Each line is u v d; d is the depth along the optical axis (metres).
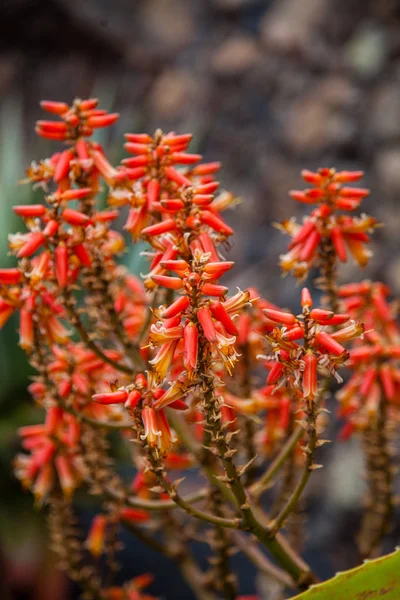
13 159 3.35
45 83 4.83
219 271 0.93
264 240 3.93
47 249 1.05
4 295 1.06
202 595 1.21
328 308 1.11
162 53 4.68
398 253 3.48
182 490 2.81
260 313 1.12
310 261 1.10
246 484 1.15
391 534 2.74
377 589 0.96
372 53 4.12
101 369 1.12
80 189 1.05
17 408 2.80
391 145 3.85
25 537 2.67
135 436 1.14
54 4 4.68
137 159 1.04
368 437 1.18
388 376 1.14
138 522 1.20
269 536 1.01
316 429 0.97
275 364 0.95
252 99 4.34
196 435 1.15
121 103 4.67
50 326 1.09
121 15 4.76
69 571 1.20
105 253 1.08
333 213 1.09
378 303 1.15
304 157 4.05
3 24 4.80
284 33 4.35
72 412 1.07
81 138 1.08
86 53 4.83
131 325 1.16
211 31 4.65
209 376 0.94
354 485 3.05
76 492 2.61
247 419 1.14
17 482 2.79
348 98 4.05
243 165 4.23
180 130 4.36
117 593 1.22
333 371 0.95
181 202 1.00
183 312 0.93
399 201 3.65
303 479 0.99
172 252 0.99
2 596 2.58
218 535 1.12
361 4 4.31
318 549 3.07
